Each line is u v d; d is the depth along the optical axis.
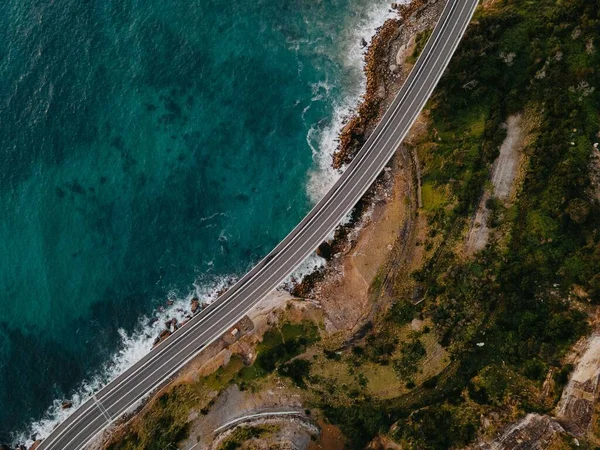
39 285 100.75
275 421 86.19
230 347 93.75
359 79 105.25
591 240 82.38
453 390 83.69
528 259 84.69
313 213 97.75
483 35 95.50
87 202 103.62
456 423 80.12
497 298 84.81
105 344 98.94
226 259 100.75
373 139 98.12
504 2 97.62
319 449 84.25
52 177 104.62
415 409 84.06
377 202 97.62
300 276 97.62
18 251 101.69
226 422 87.75
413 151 96.75
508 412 78.12
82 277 100.94
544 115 88.19
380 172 97.38
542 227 84.81
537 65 89.50
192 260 101.19
